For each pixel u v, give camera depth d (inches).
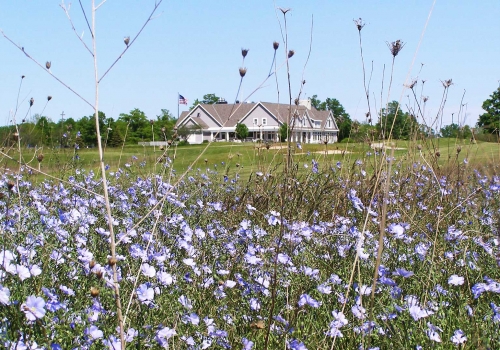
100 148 88.4
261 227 174.4
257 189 246.4
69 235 142.2
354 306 116.0
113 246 86.7
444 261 152.1
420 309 114.0
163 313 110.7
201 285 129.6
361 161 269.9
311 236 157.9
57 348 89.4
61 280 116.4
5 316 88.7
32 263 116.3
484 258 160.7
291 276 130.7
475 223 191.3
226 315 120.3
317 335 114.3
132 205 204.4
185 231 158.6
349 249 149.3
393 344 108.0
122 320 85.4
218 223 191.5
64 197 205.0
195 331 107.2
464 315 122.6
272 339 113.1
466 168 295.1
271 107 2091.5
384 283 118.9
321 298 123.7
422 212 225.8
